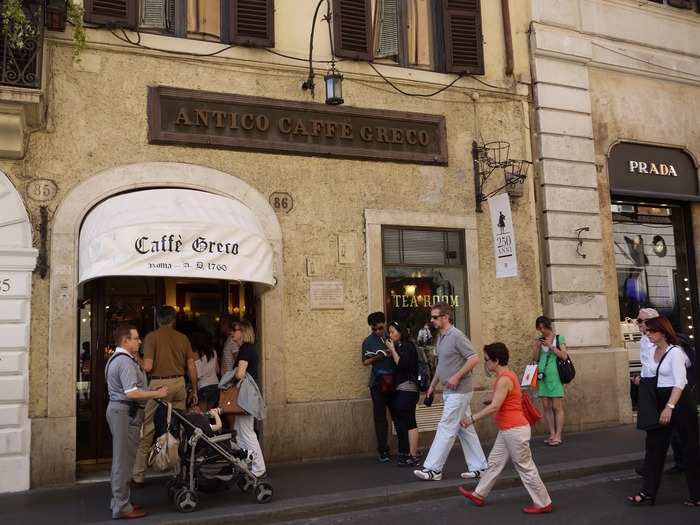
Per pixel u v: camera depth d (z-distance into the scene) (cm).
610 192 1200
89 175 841
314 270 947
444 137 1056
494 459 686
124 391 641
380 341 887
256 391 748
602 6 1227
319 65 990
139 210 783
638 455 873
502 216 989
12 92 755
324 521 658
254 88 945
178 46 905
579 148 1161
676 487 750
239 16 945
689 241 1293
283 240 935
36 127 820
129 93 874
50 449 784
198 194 840
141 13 914
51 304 801
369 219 986
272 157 942
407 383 851
